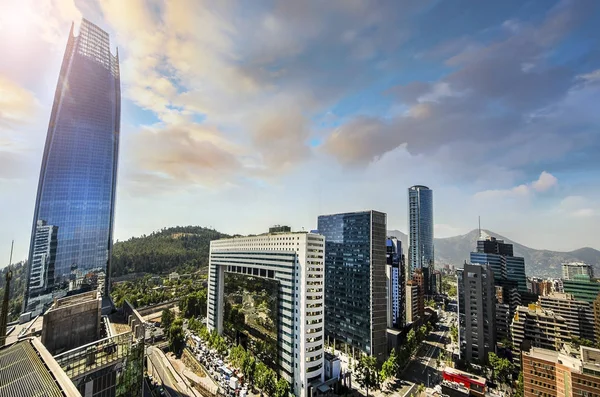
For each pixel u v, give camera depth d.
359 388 141.75
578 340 184.00
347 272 192.62
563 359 114.81
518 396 131.38
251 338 166.38
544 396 113.94
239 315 181.25
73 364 75.69
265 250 161.25
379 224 184.75
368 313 175.88
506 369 156.12
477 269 184.88
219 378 142.50
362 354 174.38
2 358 67.31
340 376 138.75
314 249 136.25
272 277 154.12
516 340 174.12
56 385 52.66
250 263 175.38
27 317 185.38
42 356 66.62
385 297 183.75
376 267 179.50
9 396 48.81
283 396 117.62
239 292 183.25
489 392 142.88
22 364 62.88
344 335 190.38
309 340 128.38
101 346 82.81
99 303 115.44
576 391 100.75
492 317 180.75
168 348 187.25
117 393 84.00
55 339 101.31
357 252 186.62
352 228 192.00
